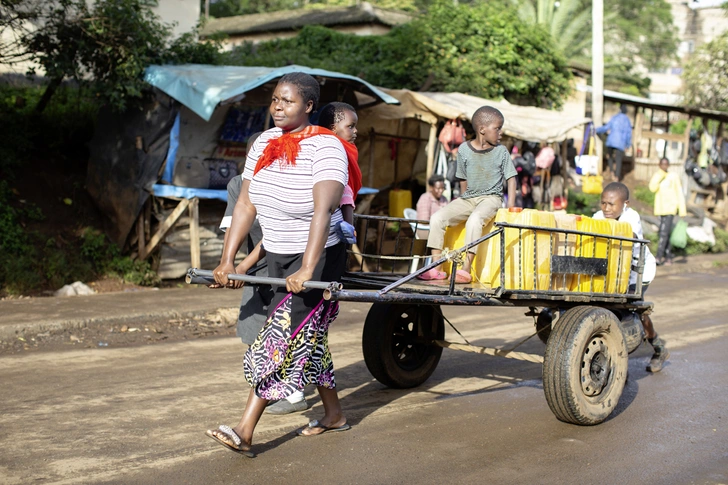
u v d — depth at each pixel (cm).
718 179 2075
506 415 523
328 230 386
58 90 1223
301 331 407
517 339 789
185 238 1035
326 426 466
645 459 444
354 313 905
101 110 1076
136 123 1030
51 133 1169
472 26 1722
